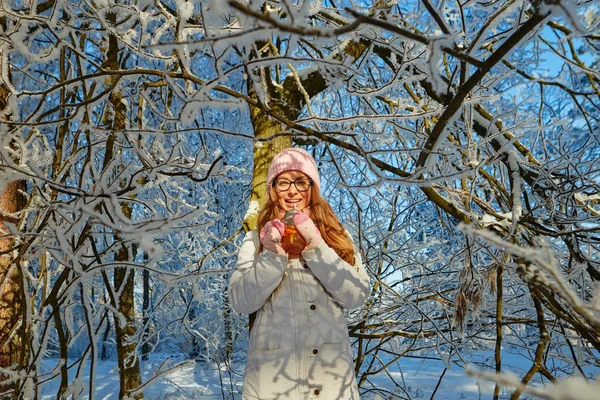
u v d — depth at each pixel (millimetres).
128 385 3627
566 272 2279
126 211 3467
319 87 2580
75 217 1647
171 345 7520
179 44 833
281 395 1688
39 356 1682
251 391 1746
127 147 2316
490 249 1976
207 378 5930
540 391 534
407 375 5758
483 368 3174
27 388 1713
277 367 1717
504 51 958
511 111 2004
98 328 1838
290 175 1987
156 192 3689
